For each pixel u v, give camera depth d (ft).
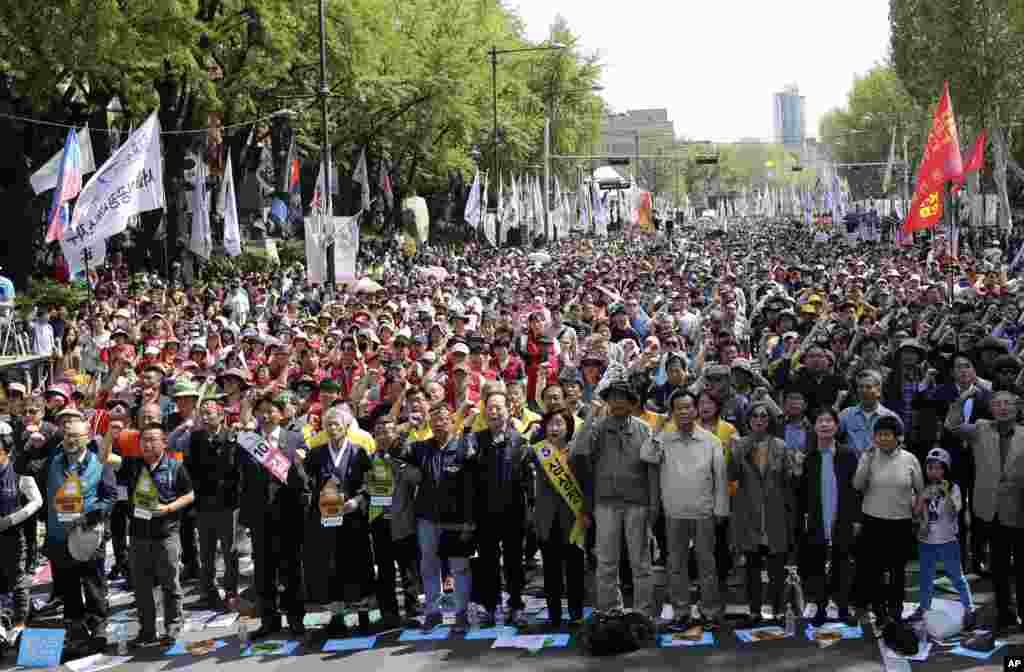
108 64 83.25
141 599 31.04
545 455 29.89
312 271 81.00
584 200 248.11
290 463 30.99
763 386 35.14
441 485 30.60
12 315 67.62
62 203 66.39
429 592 31.22
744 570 35.19
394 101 136.05
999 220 149.18
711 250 180.34
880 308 58.85
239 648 30.32
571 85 254.47
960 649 27.37
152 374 38.22
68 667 29.63
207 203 99.50
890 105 282.36
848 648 27.71
